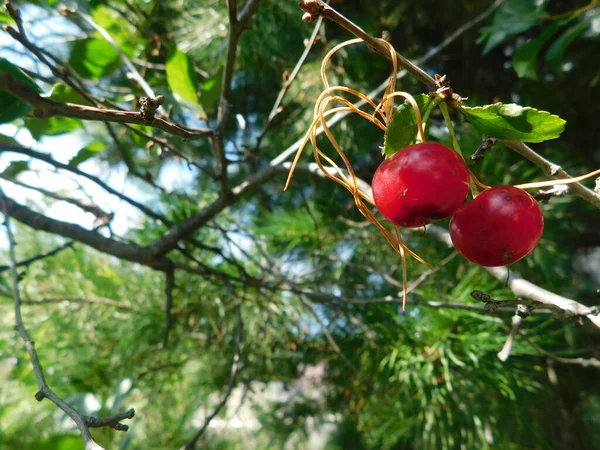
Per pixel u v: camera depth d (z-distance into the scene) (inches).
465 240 5.0
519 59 11.1
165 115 9.4
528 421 12.3
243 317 14.3
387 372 12.3
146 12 12.1
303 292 11.9
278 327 14.2
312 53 15.5
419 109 5.0
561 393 14.2
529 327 12.8
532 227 4.9
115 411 11.6
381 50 5.1
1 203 8.7
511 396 10.8
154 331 14.3
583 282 16.3
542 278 13.6
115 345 14.5
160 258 11.2
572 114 16.4
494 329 11.3
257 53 15.0
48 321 14.1
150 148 10.5
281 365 14.9
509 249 4.9
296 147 11.2
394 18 16.5
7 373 15.3
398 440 14.6
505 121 4.8
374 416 14.4
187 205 14.2
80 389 13.5
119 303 14.4
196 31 14.4
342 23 4.9
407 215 4.6
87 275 14.3
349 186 5.6
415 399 12.3
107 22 11.3
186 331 14.7
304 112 15.6
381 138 15.8
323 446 17.1
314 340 14.5
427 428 11.3
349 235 14.4
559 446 13.2
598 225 16.6
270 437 16.6
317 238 13.2
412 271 13.4
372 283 14.1
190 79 9.9
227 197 10.7
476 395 12.0
